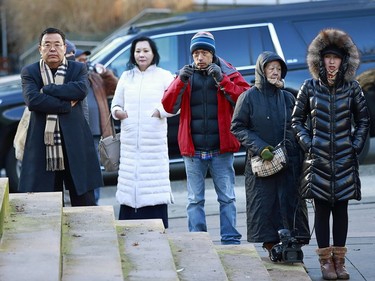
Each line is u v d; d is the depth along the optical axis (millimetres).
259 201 12352
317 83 11891
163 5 47031
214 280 10711
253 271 11477
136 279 10109
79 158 13164
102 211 12102
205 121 13453
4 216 10609
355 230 14438
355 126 11977
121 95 14211
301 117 11984
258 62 12445
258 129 12352
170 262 10703
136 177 13969
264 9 19672
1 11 55281
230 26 19109
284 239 12102
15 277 8766
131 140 14023
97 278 9430
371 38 19312
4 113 18578
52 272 8891
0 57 53969
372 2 20000
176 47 18953
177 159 18844
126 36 19203
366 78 19125
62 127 13117
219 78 13172
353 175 11805
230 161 13586
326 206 11969
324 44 11734
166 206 14133
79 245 10586
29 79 13188
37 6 47938
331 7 19609
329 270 11859
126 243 11391
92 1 47281
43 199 11703
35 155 13125
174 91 13258
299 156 12328
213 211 16484
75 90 13055
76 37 45688
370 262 12570
